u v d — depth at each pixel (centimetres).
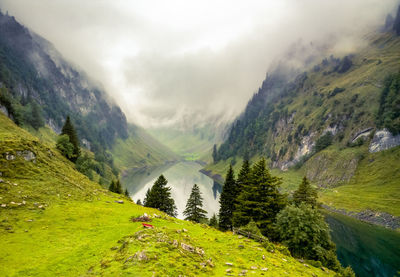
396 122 14525
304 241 3309
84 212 3422
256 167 4569
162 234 2030
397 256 6425
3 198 3009
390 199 10381
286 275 1939
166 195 6281
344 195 12481
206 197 15612
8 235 2273
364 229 8725
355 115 19162
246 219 4275
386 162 13300
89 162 10375
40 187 3788
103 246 2184
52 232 2531
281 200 4400
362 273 5484
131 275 1238
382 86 19612
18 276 1562
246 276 1658
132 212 4038
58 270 1655
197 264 1659
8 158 3903
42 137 15962
